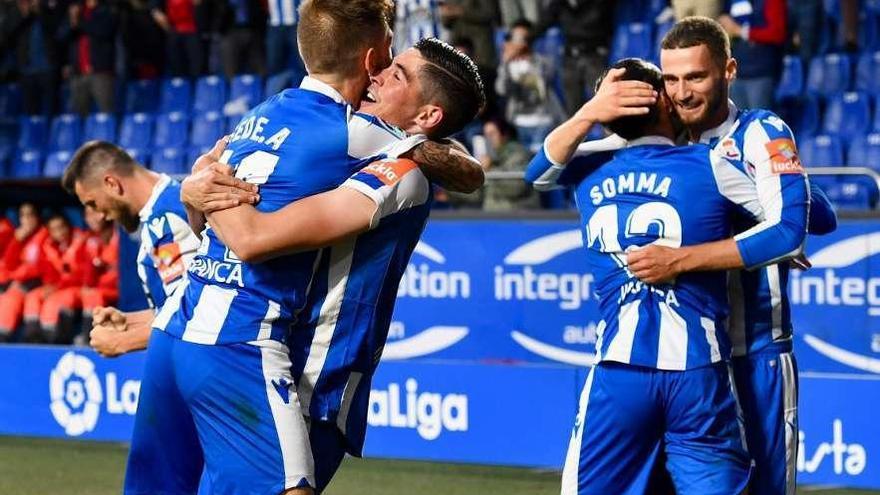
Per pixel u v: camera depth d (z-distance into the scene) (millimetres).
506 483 22875
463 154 11633
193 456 11938
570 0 36688
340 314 11273
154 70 45281
